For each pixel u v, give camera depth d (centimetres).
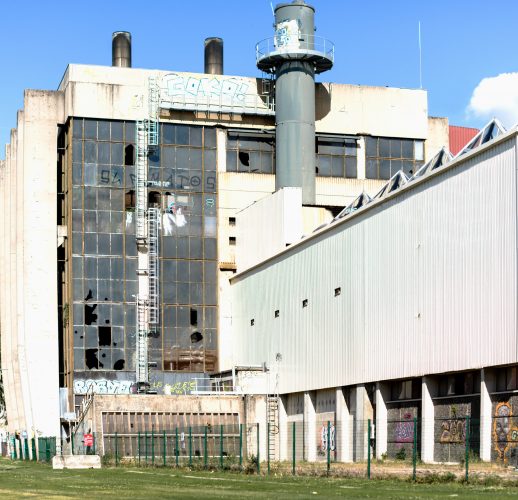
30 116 9206
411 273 6022
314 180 9181
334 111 9650
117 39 9781
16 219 9688
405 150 9850
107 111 9138
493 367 5216
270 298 8225
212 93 9425
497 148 5241
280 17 9269
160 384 9056
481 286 5328
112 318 9006
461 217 5534
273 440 7831
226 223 9394
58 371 9044
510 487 3853
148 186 9262
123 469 5700
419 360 5888
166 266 9219
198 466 5541
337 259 6994
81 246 9031
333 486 4034
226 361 9200
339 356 6900
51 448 7669
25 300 9056
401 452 6134
